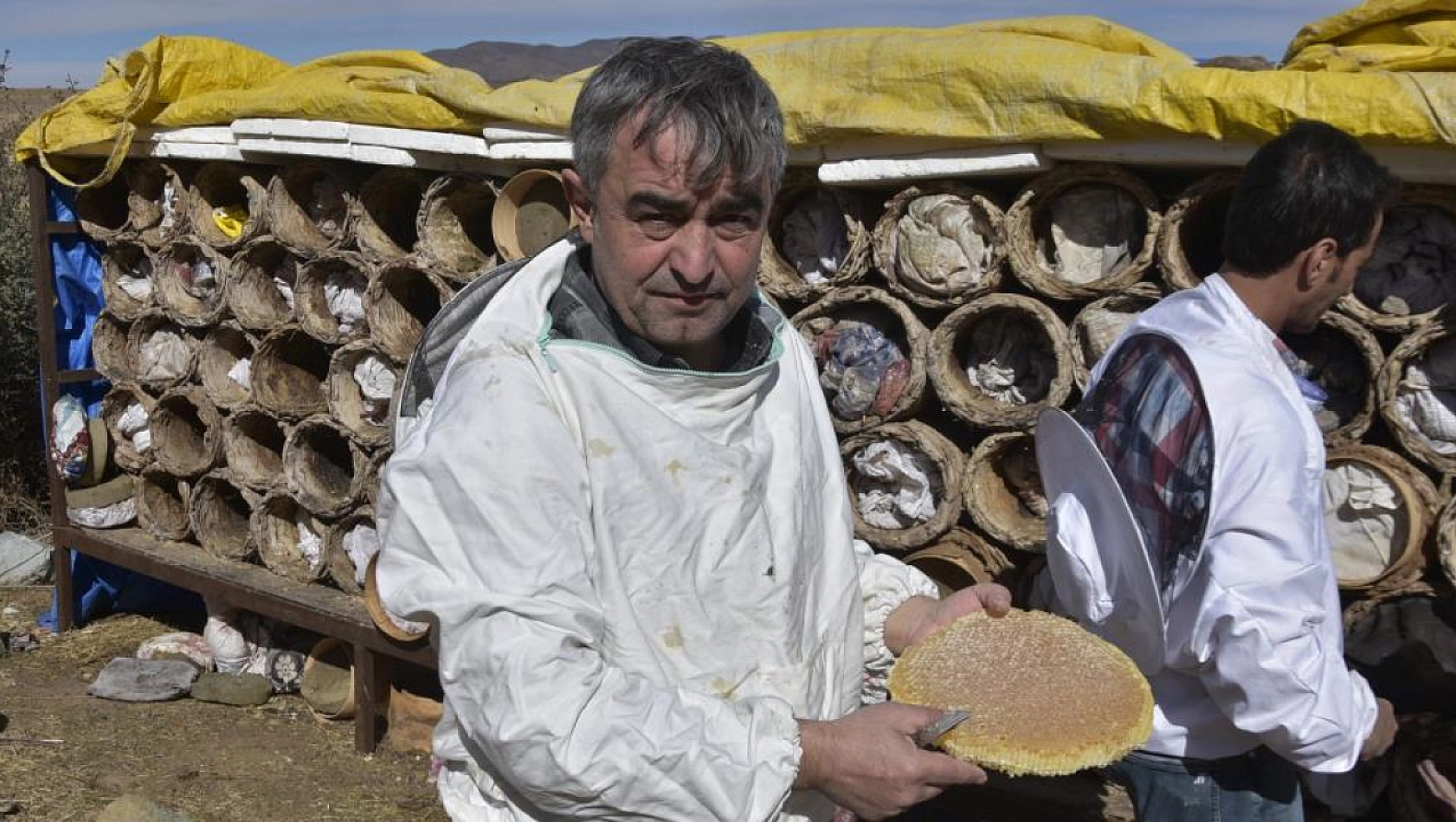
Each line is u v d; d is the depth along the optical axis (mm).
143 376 5211
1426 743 2775
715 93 1375
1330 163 2012
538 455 1372
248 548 4863
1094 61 2803
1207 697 2037
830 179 3240
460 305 1655
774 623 1500
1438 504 2740
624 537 1427
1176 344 2033
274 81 4562
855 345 3340
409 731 4363
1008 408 3176
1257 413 1911
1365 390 2824
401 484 1385
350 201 4340
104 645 5379
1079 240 3070
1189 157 2750
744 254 1448
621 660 1414
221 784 4102
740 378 1486
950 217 3127
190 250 5035
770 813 1339
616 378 1449
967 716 1465
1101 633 2133
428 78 3984
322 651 4773
